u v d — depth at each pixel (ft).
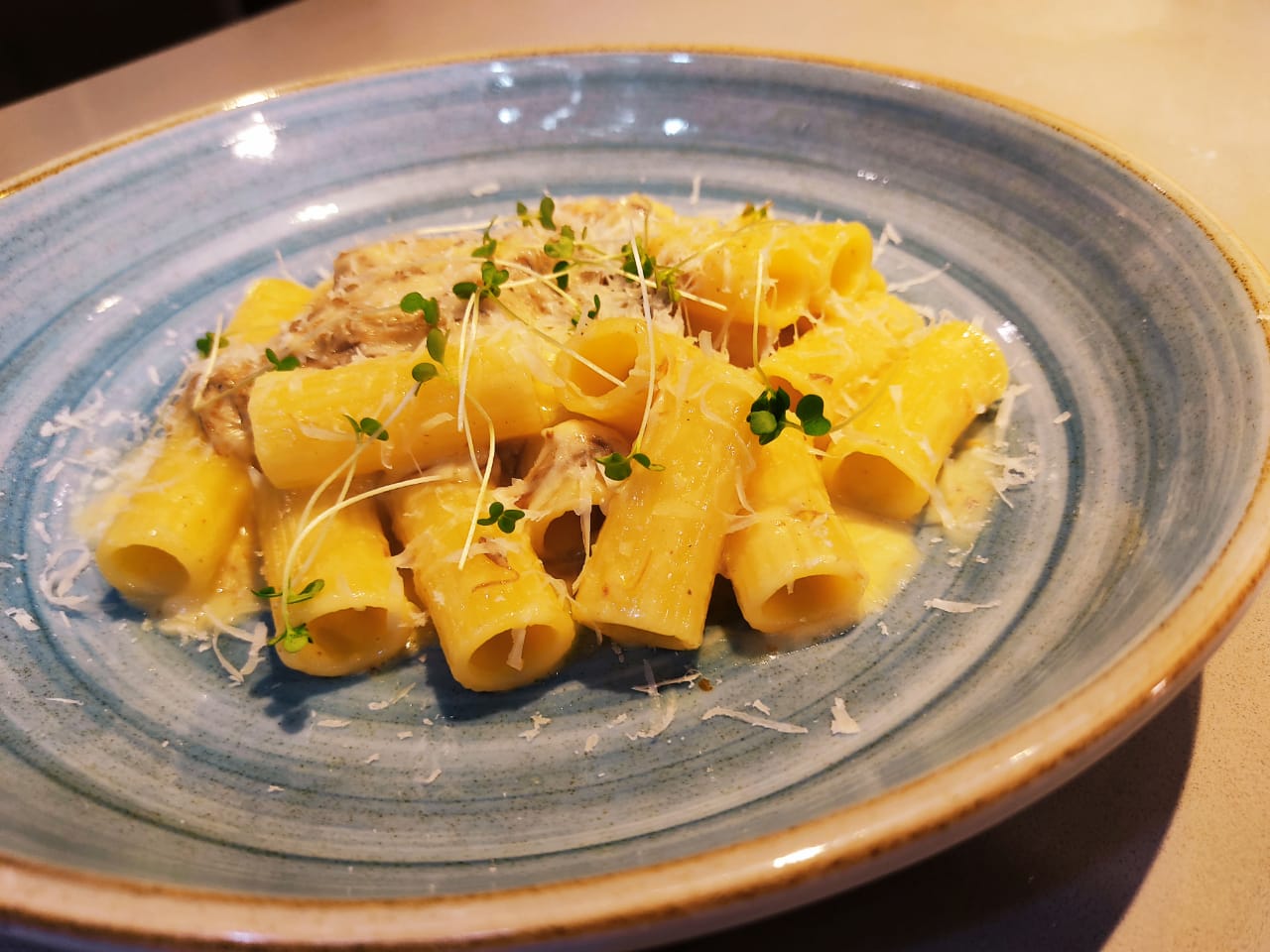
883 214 0.70
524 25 1.17
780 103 0.75
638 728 0.44
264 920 0.28
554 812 0.41
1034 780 0.30
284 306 0.64
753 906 0.29
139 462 0.56
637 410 0.50
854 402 0.54
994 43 1.04
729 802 0.40
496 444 0.53
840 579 0.48
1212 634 0.33
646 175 0.78
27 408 0.61
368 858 0.39
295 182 0.76
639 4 1.20
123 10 1.48
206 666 0.48
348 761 0.43
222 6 1.52
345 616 0.49
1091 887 0.37
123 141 0.71
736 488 0.47
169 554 0.52
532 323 0.56
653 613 0.44
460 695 0.46
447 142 0.79
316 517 0.49
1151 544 0.42
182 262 0.71
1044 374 0.57
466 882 0.36
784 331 0.61
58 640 0.49
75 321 0.66
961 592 0.48
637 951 0.31
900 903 0.37
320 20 1.23
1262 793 0.40
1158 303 0.53
